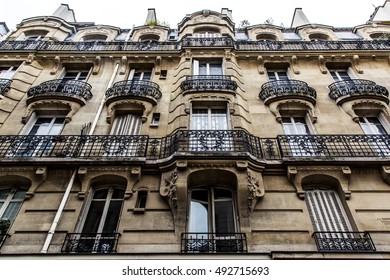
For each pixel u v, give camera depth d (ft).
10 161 29.32
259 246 23.98
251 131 35.55
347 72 48.08
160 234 24.94
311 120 37.27
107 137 32.78
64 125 37.09
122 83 43.01
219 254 21.86
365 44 51.26
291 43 52.16
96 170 29.63
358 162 29.40
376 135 32.30
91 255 21.90
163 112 39.09
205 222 27.02
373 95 39.17
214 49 49.06
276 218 26.11
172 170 29.12
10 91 40.96
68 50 49.16
